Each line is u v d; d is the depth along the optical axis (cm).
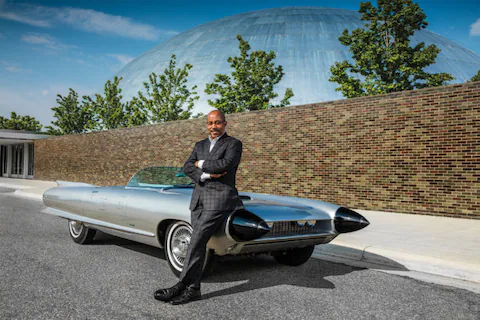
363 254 464
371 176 919
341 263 454
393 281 379
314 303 309
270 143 1117
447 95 809
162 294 300
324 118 1005
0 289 331
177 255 373
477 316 288
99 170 1866
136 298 313
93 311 283
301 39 2767
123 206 422
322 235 378
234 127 1207
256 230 310
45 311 281
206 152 314
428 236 577
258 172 1145
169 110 2300
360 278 388
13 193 1494
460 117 793
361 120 938
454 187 798
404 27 1555
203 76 2733
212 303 304
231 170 314
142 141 1616
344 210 397
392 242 528
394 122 884
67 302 301
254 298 318
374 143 916
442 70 2572
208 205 304
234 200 312
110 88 2853
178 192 407
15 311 280
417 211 846
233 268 420
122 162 1723
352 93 1587
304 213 377
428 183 833
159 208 376
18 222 726
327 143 998
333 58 2570
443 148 813
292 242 362
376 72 1586
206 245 336
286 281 371
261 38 2878
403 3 1544
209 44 3066
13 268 399
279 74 1988
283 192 1085
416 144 851
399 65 1532
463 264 400
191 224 319
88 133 1942
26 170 2809
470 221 743
